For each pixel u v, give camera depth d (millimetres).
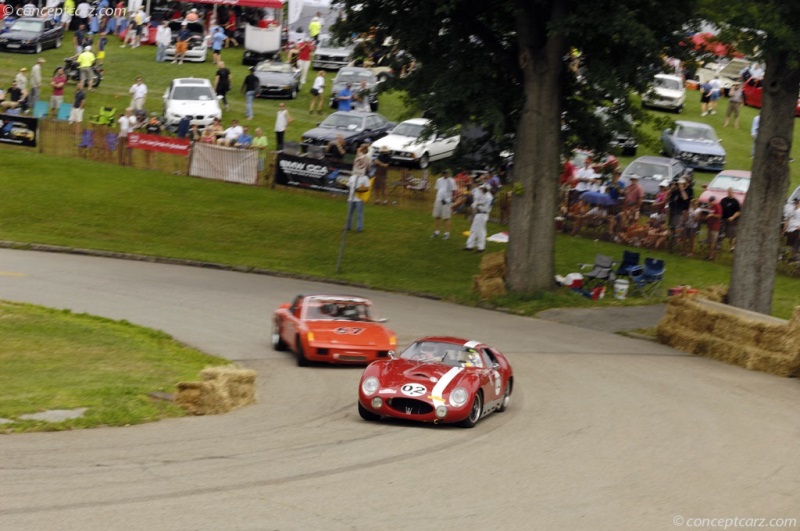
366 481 45531
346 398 68062
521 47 111625
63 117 179250
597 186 147625
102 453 48094
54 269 115438
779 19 91562
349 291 116062
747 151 191250
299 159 159750
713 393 74625
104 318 90375
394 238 141250
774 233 101938
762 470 52000
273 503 41156
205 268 124500
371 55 124688
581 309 110062
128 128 167250
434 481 46156
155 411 58844
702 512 43531
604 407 67750
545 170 113812
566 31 104188
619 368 82938
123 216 145000
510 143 124375
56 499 39906
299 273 123062
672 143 178375
